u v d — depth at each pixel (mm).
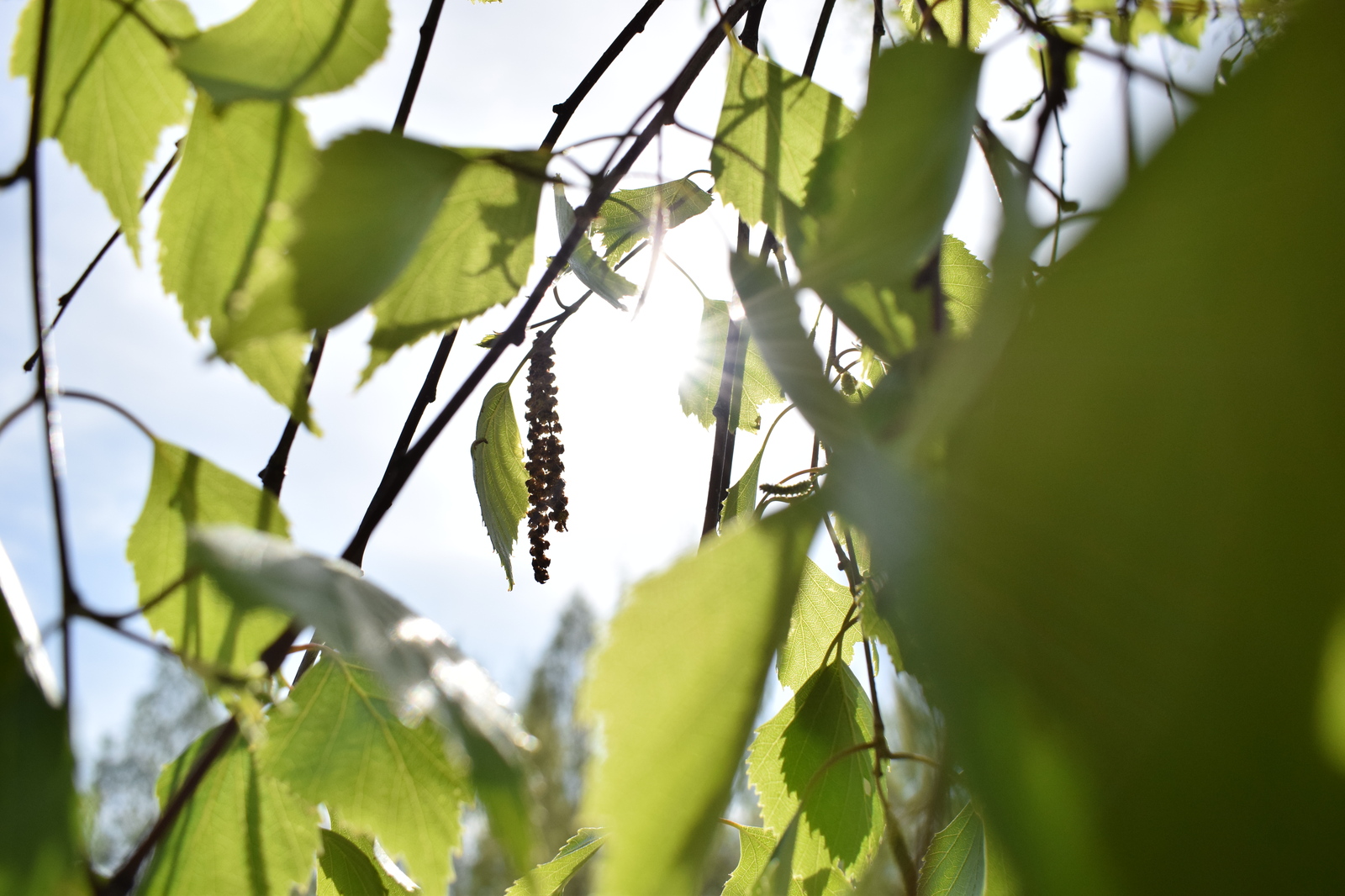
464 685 239
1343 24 117
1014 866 130
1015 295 174
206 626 257
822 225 262
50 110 264
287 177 264
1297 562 113
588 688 238
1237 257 120
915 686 259
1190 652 118
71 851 195
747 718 239
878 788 264
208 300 263
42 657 212
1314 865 107
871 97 239
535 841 223
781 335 225
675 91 267
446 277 268
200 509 261
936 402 174
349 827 280
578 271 321
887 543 164
